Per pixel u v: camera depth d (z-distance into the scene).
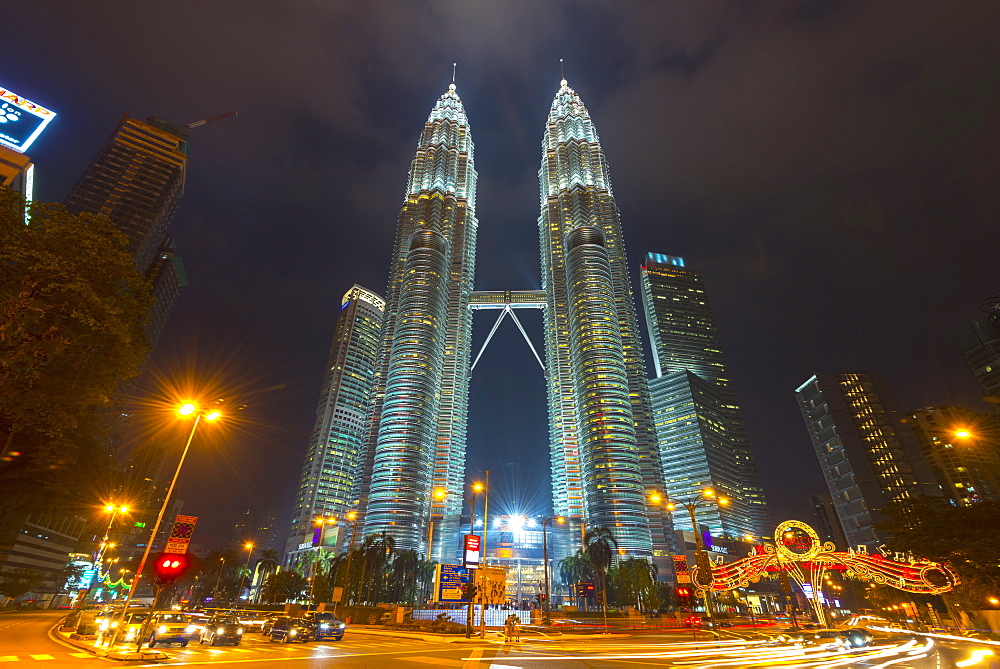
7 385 31.38
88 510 55.25
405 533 177.12
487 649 28.41
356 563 111.56
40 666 18.19
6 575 84.12
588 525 179.12
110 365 36.38
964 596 55.41
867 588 100.81
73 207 182.88
